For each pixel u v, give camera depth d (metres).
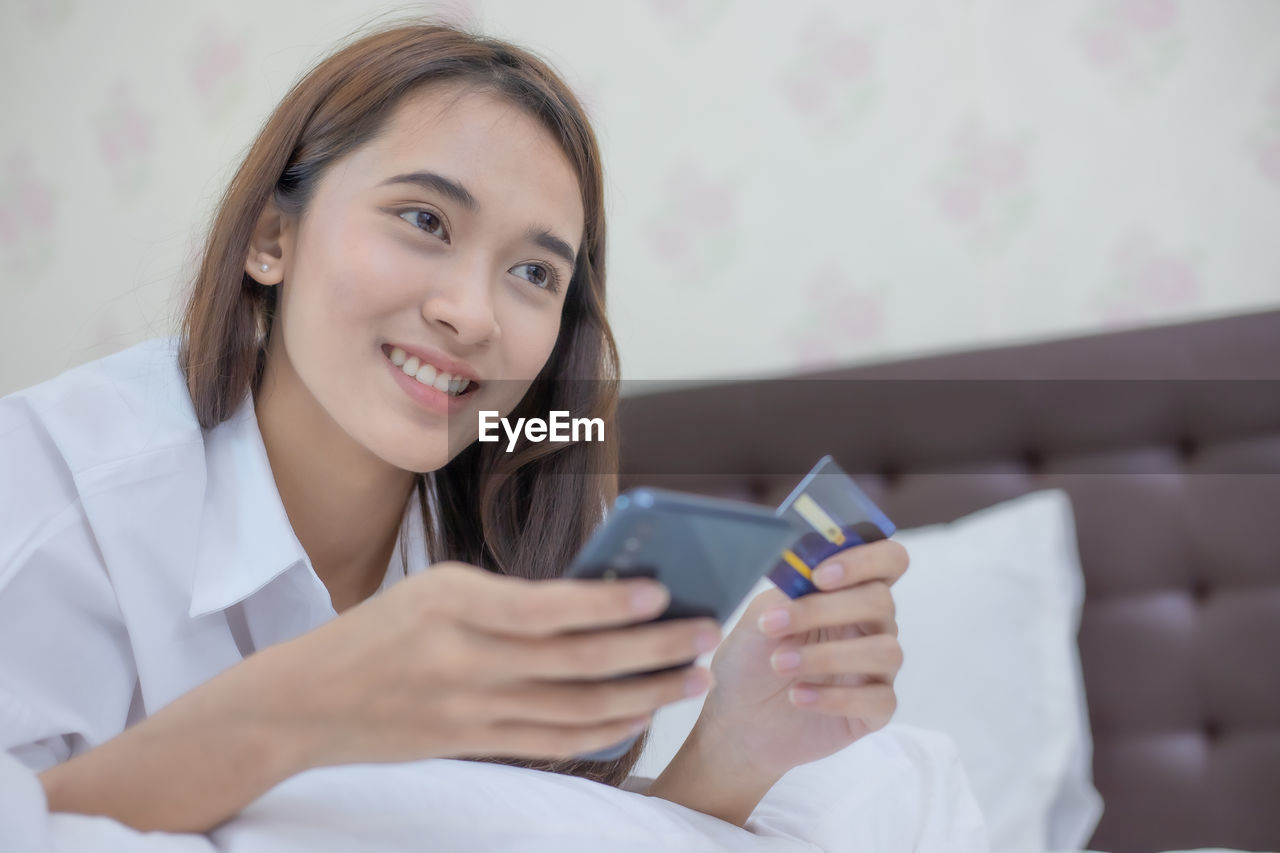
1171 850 1.49
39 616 0.83
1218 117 1.65
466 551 1.16
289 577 0.93
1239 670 1.52
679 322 1.88
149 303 2.15
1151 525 1.60
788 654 0.73
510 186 0.89
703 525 0.49
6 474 0.86
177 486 0.90
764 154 1.85
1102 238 1.69
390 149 0.88
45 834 0.47
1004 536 1.54
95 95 2.24
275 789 0.58
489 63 0.93
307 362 0.92
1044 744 1.38
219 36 2.14
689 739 0.86
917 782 0.84
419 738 0.54
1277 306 1.60
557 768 0.95
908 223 1.78
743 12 1.87
